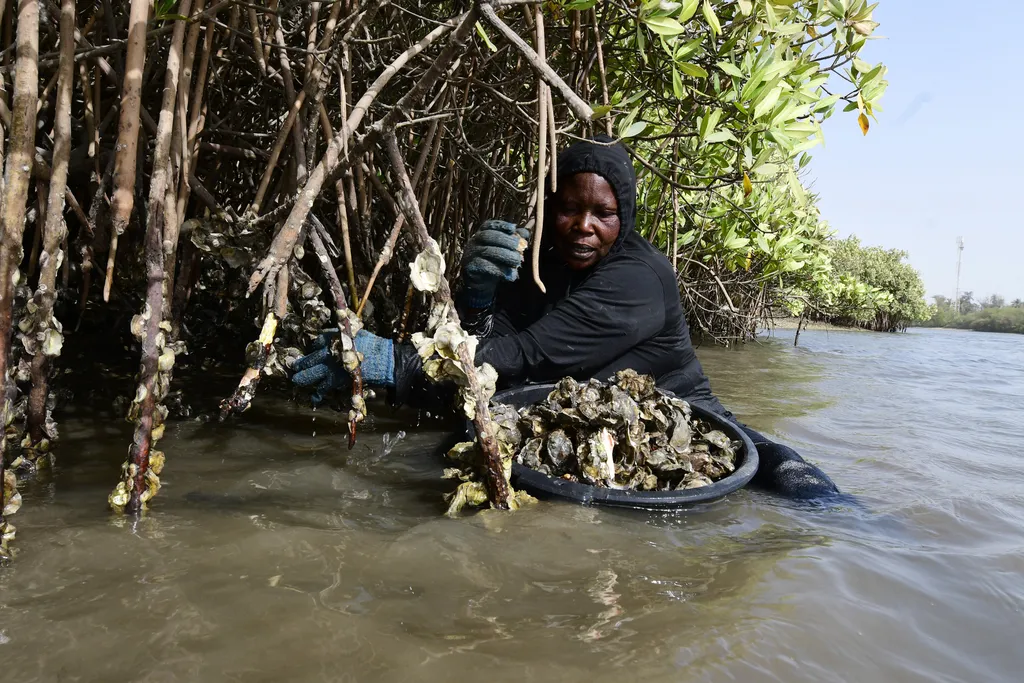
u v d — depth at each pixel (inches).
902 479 95.3
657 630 48.0
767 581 56.6
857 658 46.6
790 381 203.6
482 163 130.3
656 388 98.5
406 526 64.9
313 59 95.3
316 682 40.2
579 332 98.0
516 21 113.5
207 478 76.4
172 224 69.8
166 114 67.9
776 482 83.7
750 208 193.0
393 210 127.2
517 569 57.0
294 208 74.0
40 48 98.1
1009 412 162.4
